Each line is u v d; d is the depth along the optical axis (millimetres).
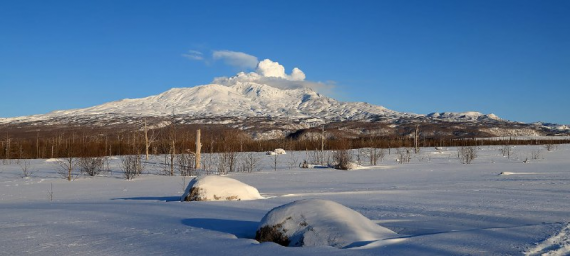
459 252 6254
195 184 15414
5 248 7891
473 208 12500
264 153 57438
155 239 8383
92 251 7523
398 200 14883
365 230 7684
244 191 15461
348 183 24125
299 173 32219
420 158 47562
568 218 10156
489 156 48938
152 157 49875
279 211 8320
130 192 21766
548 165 35375
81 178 31828
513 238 6871
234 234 8766
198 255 6977
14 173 36094
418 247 6598
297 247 7188
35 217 11844
